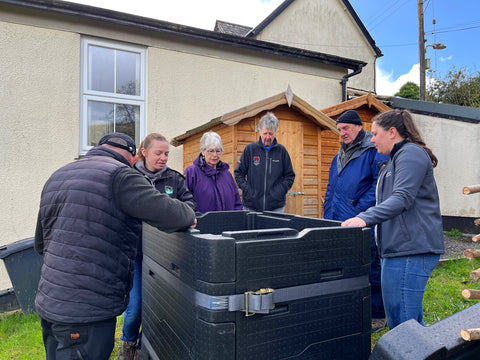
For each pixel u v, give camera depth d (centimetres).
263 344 113
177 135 587
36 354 285
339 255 129
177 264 133
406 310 184
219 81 625
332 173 319
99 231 150
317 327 124
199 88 606
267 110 469
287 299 117
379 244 197
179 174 260
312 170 510
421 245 179
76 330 145
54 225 155
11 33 469
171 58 583
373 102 643
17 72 472
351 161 291
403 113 195
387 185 193
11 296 402
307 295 121
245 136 451
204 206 296
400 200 170
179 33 572
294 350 119
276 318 115
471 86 2069
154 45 568
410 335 103
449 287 403
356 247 134
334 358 127
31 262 369
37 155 481
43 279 154
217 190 301
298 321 119
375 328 287
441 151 794
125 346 238
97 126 533
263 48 651
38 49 485
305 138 504
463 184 810
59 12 486
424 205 182
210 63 618
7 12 466
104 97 533
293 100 468
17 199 467
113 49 545
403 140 192
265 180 366
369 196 280
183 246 127
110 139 183
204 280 110
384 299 195
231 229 209
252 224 215
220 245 107
